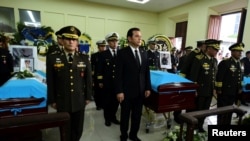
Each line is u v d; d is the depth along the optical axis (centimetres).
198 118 106
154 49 349
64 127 88
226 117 120
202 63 213
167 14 712
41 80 191
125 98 176
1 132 75
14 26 555
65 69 144
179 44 698
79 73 152
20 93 152
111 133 218
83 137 206
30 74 189
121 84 175
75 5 631
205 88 213
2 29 540
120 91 173
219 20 512
